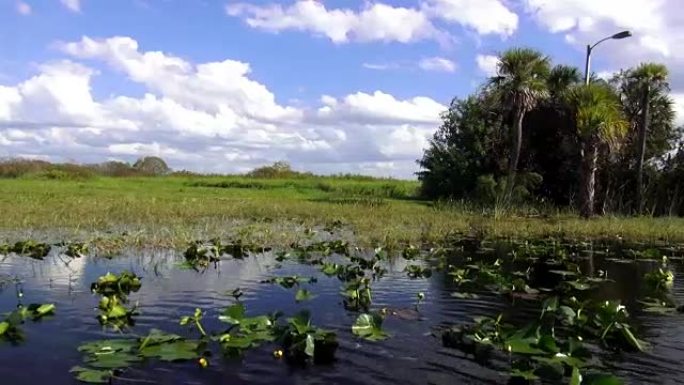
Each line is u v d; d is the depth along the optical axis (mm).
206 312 8617
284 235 16516
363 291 9344
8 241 14578
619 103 26812
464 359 6746
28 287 10055
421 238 17547
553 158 29547
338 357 6742
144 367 6270
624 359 6910
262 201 27406
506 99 25906
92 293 9633
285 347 6945
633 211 27391
